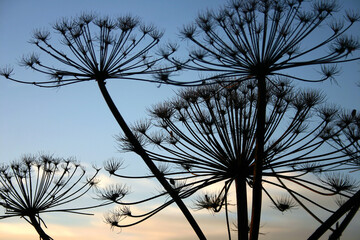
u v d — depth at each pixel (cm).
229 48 113
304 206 111
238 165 123
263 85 112
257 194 111
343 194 107
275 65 112
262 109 112
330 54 109
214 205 105
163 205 123
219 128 123
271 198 114
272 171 117
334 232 104
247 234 119
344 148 114
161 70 122
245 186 123
